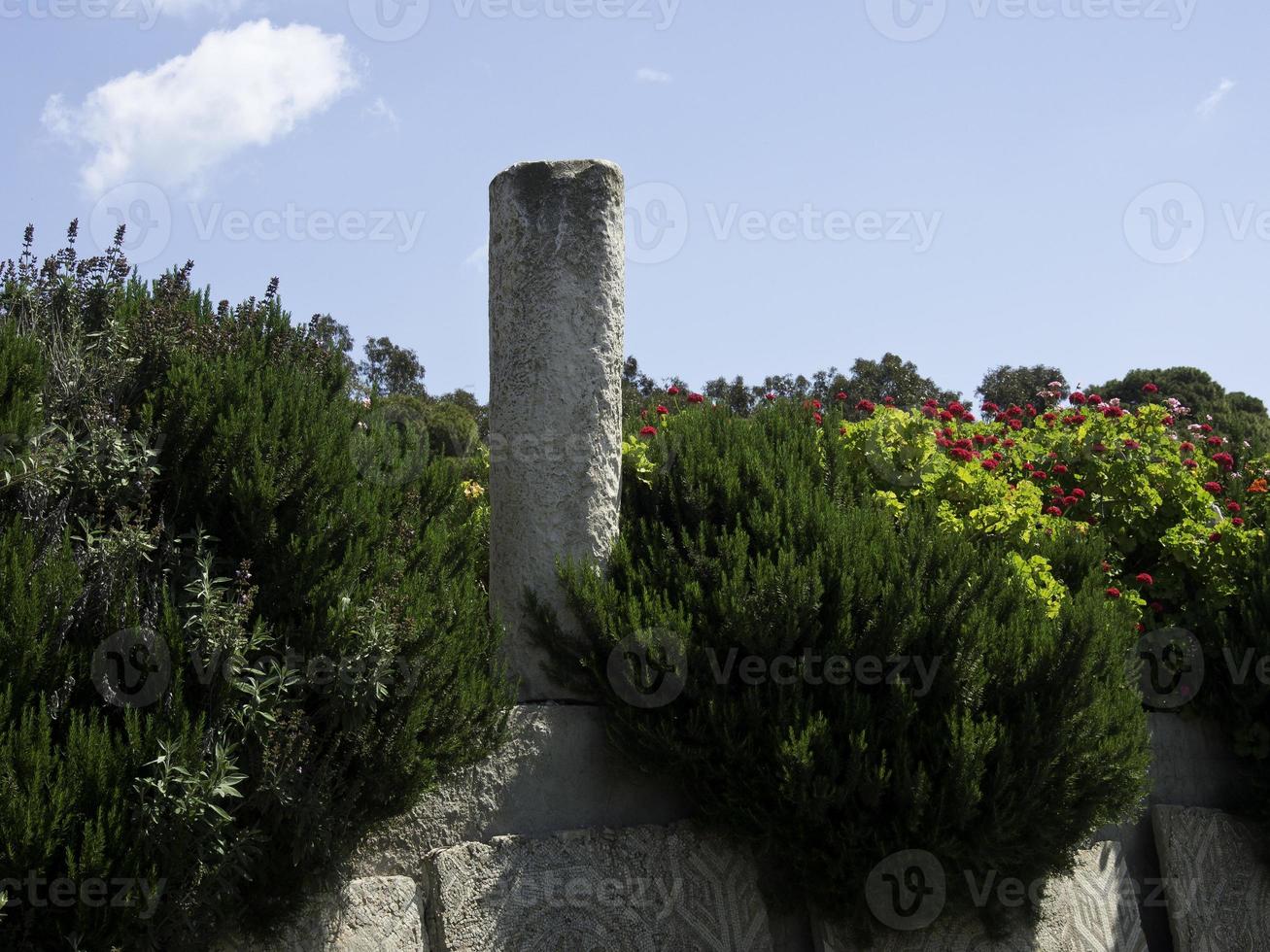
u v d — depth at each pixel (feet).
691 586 18.37
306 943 14.71
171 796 13.10
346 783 15.24
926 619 18.16
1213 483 28.17
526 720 17.76
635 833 17.80
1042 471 28.12
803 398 26.32
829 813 17.40
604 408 19.35
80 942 12.30
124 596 14.60
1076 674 18.22
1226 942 22.38
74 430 16.61
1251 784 23.94
